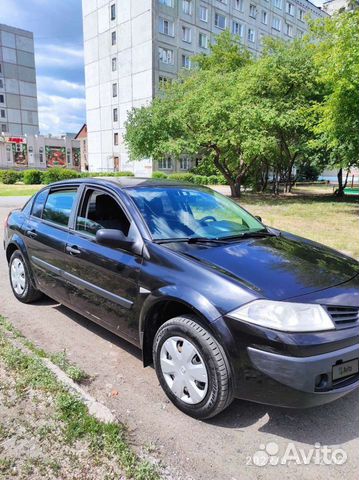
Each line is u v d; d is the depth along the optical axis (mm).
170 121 17922
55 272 4000
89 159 50531
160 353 2826
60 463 2148
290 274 2740
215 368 2447
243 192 27375
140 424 2572
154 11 38250
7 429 2395
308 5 56031
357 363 2461
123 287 3102
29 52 71062
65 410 2559
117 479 2055
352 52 10289
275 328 2293
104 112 46562
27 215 4754
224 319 2420
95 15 44781
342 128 12383
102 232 3076
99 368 3273
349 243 8430
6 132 69812
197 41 42688
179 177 34969
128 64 41781
